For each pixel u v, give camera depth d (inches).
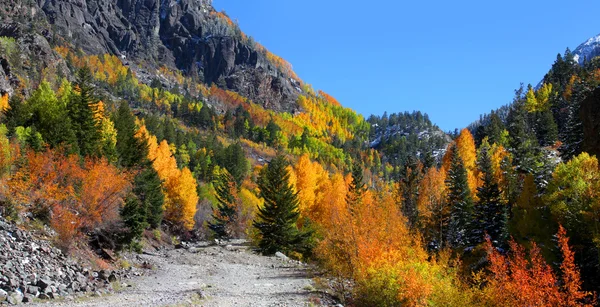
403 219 1262.3
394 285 765.3
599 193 1061.1
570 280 828.0
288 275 1185.4
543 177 1637.6
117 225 1209.4
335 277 979.9
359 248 863.1
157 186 1930.4
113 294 723.4
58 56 4864.7
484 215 1595.7
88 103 1971.0
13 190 935.7
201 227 2576.3
